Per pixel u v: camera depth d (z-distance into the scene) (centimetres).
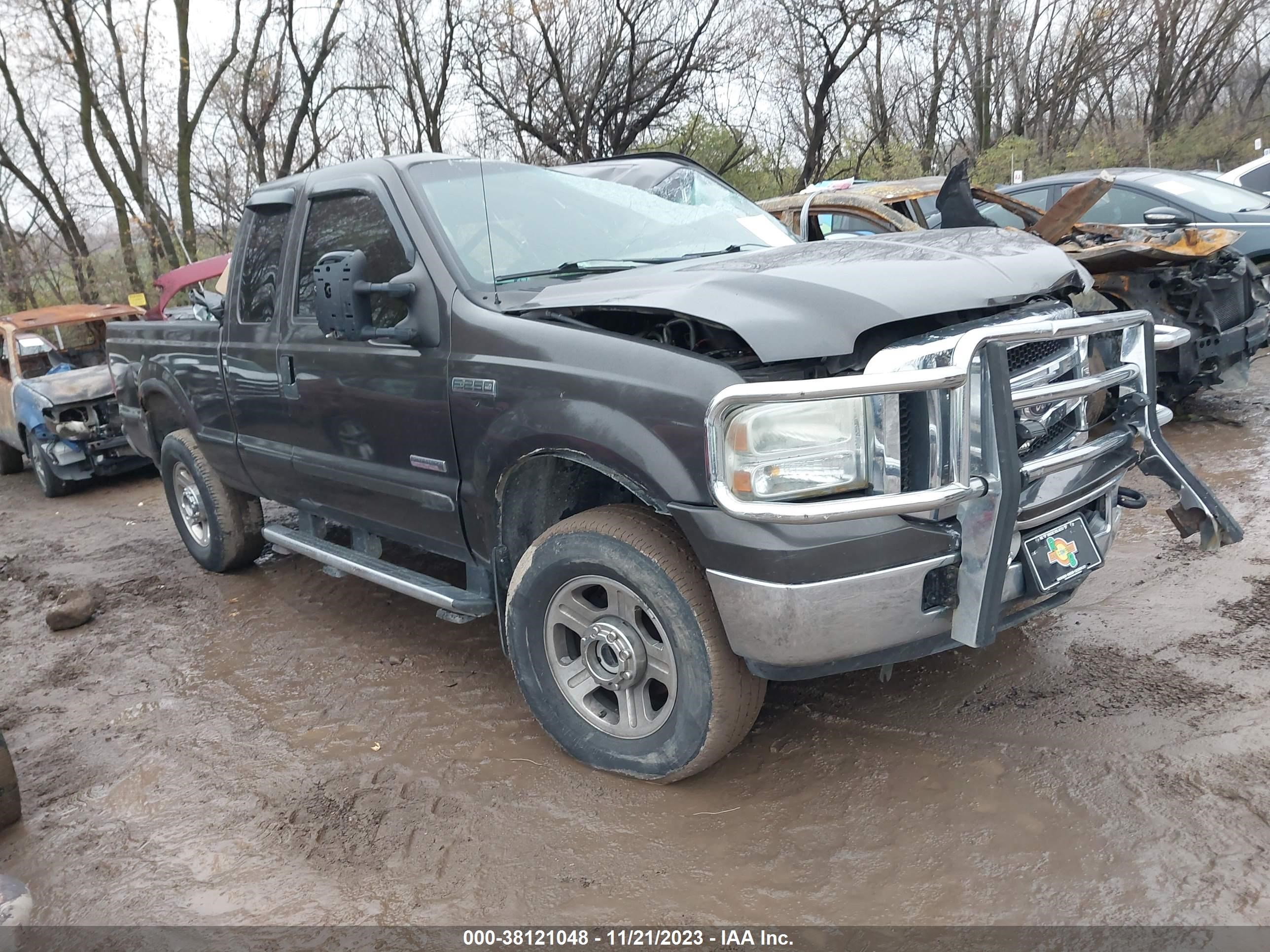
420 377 341
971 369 241
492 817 296
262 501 718
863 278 270
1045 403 258
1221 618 374
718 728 277
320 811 309
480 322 319
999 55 2645
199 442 512
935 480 247
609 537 286
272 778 333
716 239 390
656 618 283
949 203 530
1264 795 264
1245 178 1263
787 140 2292
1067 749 296
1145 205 873
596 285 313
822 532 247
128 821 315
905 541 249
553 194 381
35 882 288
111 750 367
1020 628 384
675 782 302
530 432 296
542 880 264
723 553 255
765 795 292
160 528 735
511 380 305
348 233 384
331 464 405
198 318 518
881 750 308
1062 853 251
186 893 274
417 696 386
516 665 326
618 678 300
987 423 244
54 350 1002
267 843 294
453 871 272
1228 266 631
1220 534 291
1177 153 2659
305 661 433
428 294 337
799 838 270
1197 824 256
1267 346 698
